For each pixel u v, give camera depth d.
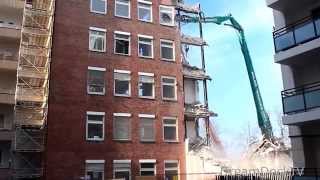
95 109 31.17
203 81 40.00
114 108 32.00
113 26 33.72
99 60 32.31
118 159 31.12
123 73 33.19
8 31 34.53
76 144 29.77
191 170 33.16
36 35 33.91
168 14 37.06
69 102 30.27
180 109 35.16
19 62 33.16
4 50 35.72
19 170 30.03
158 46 35.53
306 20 20.03
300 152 20.17
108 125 31.41
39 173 29.84
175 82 35.59
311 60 20.27
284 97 20.34
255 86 39.62
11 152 32.00
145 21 35.53
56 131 29.33
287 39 20.30
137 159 31.94
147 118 33.41
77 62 31.33
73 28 31.84
